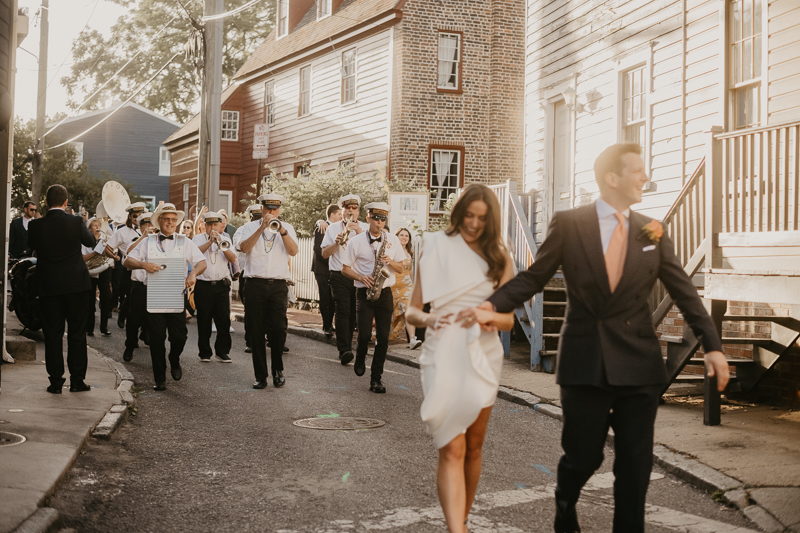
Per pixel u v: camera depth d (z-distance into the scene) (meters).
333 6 25.36
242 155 30.03
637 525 3.68
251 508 4.85
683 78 10.98
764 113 9.23
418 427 7.10
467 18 21.67
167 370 10.02
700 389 9.17
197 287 10.77
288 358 11.30
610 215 3.86
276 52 27.75
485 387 3.84
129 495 5.02
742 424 7.22
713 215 7.82
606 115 12.89
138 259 8.72
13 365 9.50
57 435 6.02
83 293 7.87
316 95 25.16
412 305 4.09
